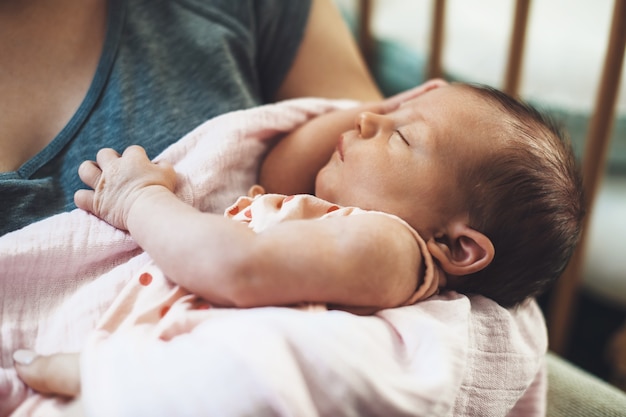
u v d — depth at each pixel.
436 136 0.62
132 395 0.44
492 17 1.26
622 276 1.14
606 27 1.20
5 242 0.57
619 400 0.71
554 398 0.72
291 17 0.89
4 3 0.70
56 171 0.67
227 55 0.79
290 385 0.44
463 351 0.52
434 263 0.60
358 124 0.66
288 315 0.48
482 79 1.15
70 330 0.55
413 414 0.46
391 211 0.61
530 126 0.64
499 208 0.60
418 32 1.21
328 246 0.51
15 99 0.68
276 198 0.62
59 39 0.71
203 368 0.44
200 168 0.65
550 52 1.17
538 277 0.64
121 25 0.73
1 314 0.56
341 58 0.94
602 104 0.91
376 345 0.49
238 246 0.51
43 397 0.52
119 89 0.70
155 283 0.55
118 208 0.58
